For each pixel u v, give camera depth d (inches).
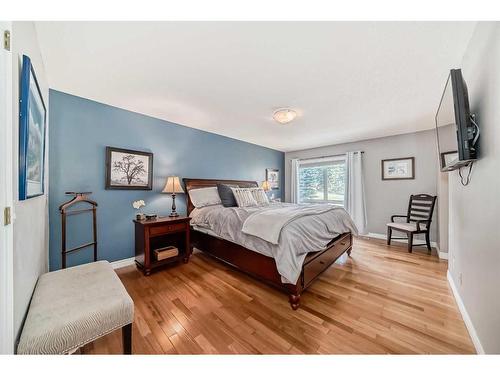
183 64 67.1
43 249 68.3
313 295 78.4
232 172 168.2
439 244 122.5
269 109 105.3
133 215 109.7
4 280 28.3
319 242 84.4
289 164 222.5
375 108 103.5
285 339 55.3
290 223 78.1
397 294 78.8
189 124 131.5
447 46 58.1
